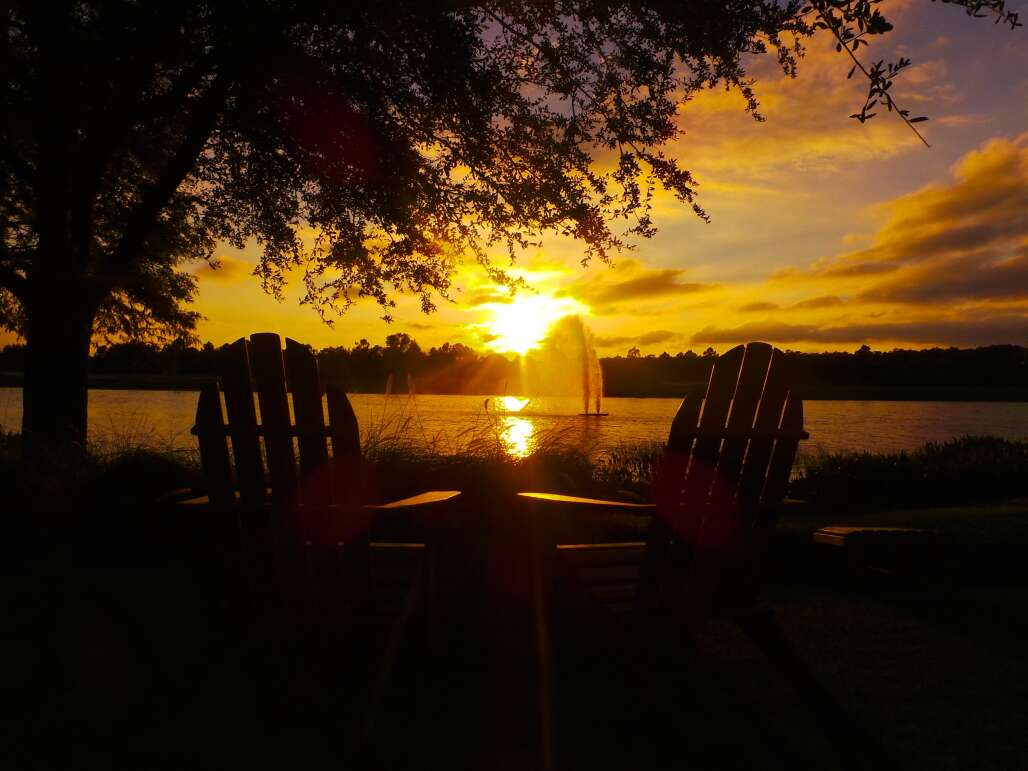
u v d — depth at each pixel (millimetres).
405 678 2979
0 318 12664
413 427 6520
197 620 3463
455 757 2377
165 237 10570
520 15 7582
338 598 2514
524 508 2932
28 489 4988
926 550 4746
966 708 2779
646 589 2602
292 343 2426
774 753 2434
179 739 2445
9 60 7211
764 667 3193
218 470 2502
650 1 6844
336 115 7582
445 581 3219
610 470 8242
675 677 2736
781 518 6023
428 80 7535
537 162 8094
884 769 2299
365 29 7113
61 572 4195
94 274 8625
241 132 8305
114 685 2822
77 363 8672
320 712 2600
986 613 4031
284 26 6996
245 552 2549
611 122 7773
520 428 6652
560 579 2662
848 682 3029
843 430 23578
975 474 9703
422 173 8211
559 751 2422
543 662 2729
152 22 6621
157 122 8797
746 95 7273
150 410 21359
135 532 4578
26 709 2633
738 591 2660
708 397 2516
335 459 2455
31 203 9133
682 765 2346
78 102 7324
